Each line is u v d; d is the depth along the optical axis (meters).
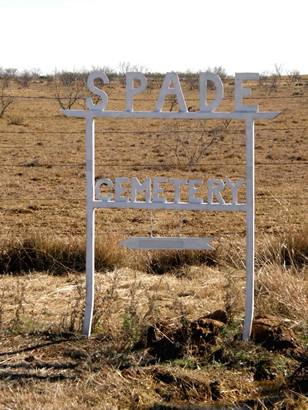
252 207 7.48
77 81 70.38
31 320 7.98
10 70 89.88
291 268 9.62
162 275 10.34
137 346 7.18
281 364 6.89
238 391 6.49
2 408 5.98
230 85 62.03
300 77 80.06
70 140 32.41
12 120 38.91
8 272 10.59
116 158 27.17
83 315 7.81
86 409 5.98
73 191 19.69
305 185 20.28
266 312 8.17
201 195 18.17
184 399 6.34
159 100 7.48
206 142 31.12
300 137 32.97
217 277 9.95
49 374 6.64
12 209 16.73
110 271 10.55
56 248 10.83
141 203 7.54
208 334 7.23
